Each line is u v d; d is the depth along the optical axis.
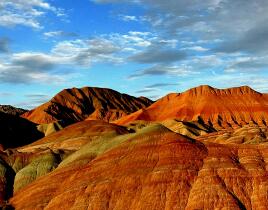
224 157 78.44
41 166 107.12
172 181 74.94
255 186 71.75
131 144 87.56
